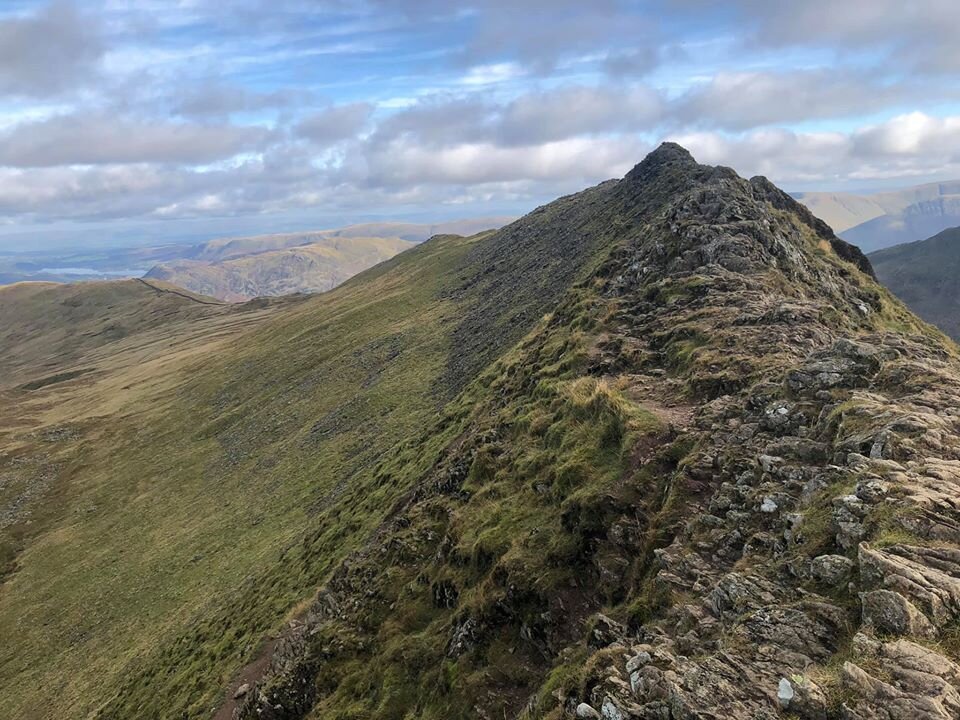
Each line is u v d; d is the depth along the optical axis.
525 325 67.38
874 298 41.91
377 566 25.11
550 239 108.94
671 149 90.38
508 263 115.62
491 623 16.78
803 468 14.23
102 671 47.91
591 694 11.02
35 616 63.66
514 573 17.06
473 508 22.73
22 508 97.56
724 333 25.73
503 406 33.38
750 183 56.97
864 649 8.65
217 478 84.00
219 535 64.12
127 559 69.50
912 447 12.70
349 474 58.91
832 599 10.17
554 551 17.00
